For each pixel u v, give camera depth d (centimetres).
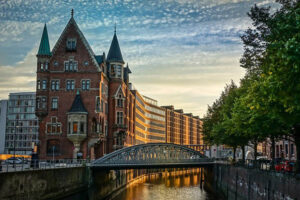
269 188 3425
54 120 7131
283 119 2489
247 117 3788
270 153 8631
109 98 8150
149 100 17350
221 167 6344
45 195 3978
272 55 2081
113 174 7138
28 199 3581
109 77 8194
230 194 5403
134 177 10119
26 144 15838
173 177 11781
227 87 7656
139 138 13212
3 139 15988
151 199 6206
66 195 4600
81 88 7175
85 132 6956
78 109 6988
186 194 6881
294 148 6431
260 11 3547
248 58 3741
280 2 3291
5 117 16150
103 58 7644
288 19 2205
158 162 6388
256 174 3922
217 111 7600
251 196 4131
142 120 14338
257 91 2572
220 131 6028
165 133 19162
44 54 7250
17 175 3375
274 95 2042
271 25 3038
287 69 1862
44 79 7225
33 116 15950
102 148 7512
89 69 7206
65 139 7056
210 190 7494
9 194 3228
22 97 16138
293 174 2978
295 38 1817
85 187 5416
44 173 3962
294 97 1906
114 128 8044
